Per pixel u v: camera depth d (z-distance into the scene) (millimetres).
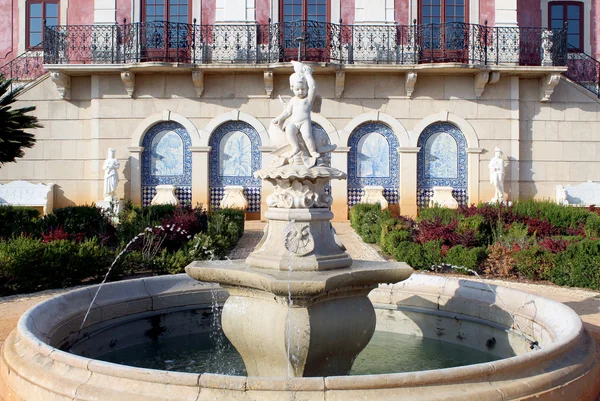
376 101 19000
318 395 3336
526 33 19219
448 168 19250
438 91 19031
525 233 11578
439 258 10633
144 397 3395
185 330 6992
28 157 19234
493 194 18984
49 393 3664
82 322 5816
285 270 4949
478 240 11836
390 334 7043
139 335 6590
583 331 4828
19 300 7938
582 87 19266
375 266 5262
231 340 5238
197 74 18328
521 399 3609
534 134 19344
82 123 19266
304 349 4727
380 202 18172
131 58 18438
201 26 18656
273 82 18859
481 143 19047
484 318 6375
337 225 18078
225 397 3342
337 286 4785
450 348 6449
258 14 19016
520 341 5844
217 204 19219
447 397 3408
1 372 4367
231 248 13180
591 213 14797
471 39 18703
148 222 12422
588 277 9266
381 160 19219
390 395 3369
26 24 20703
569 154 19297
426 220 13305
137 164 18938
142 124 18953
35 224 12461
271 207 5379
